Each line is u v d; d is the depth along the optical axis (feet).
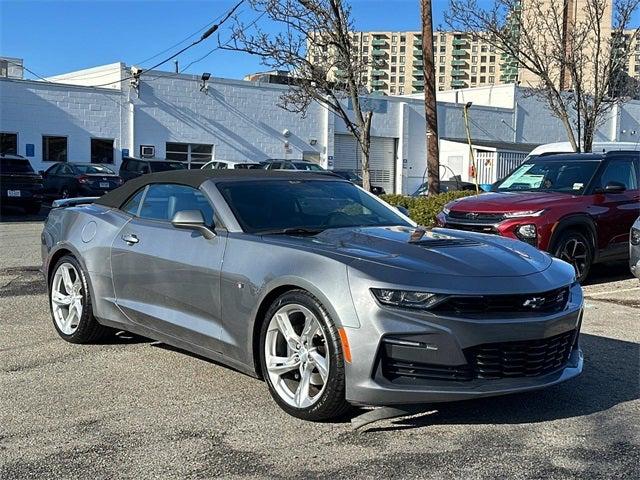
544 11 59.52
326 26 46.70
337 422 14.42
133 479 11.94
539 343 14.19
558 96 54.24
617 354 19.99
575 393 16.49
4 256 38.78
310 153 112.37
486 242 16.43
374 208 19.22
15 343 20.61
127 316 18.74
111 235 19.38
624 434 13.98
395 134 120.67
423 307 13.37
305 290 14.29
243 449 13.14
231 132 104.58
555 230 30.12
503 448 13.23
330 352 13.76
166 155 99.60
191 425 14.32
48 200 82.28
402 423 14.46
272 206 17.44
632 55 59.88
